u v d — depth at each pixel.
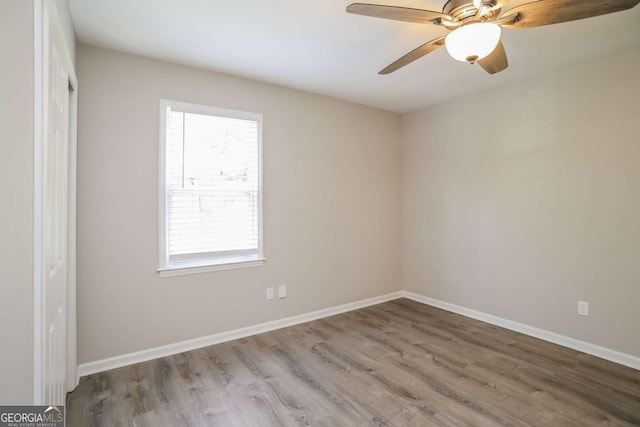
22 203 1.10
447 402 2.15
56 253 1.59
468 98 3.75
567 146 2.96
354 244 4.07
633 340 2.61
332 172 3.85
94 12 2.09
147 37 2.42
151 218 2.76
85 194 2.50
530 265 3.24
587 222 2.85
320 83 3.37
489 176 3.56
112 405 2.11
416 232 4.38
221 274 3.11
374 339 3.17
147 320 2.75
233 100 3.15
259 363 2.69
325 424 1.94
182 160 2.93
